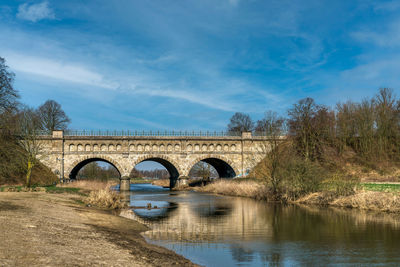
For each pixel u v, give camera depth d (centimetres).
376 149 7331
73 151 6756
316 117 7212
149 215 3047
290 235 2095
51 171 6575
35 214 2170
